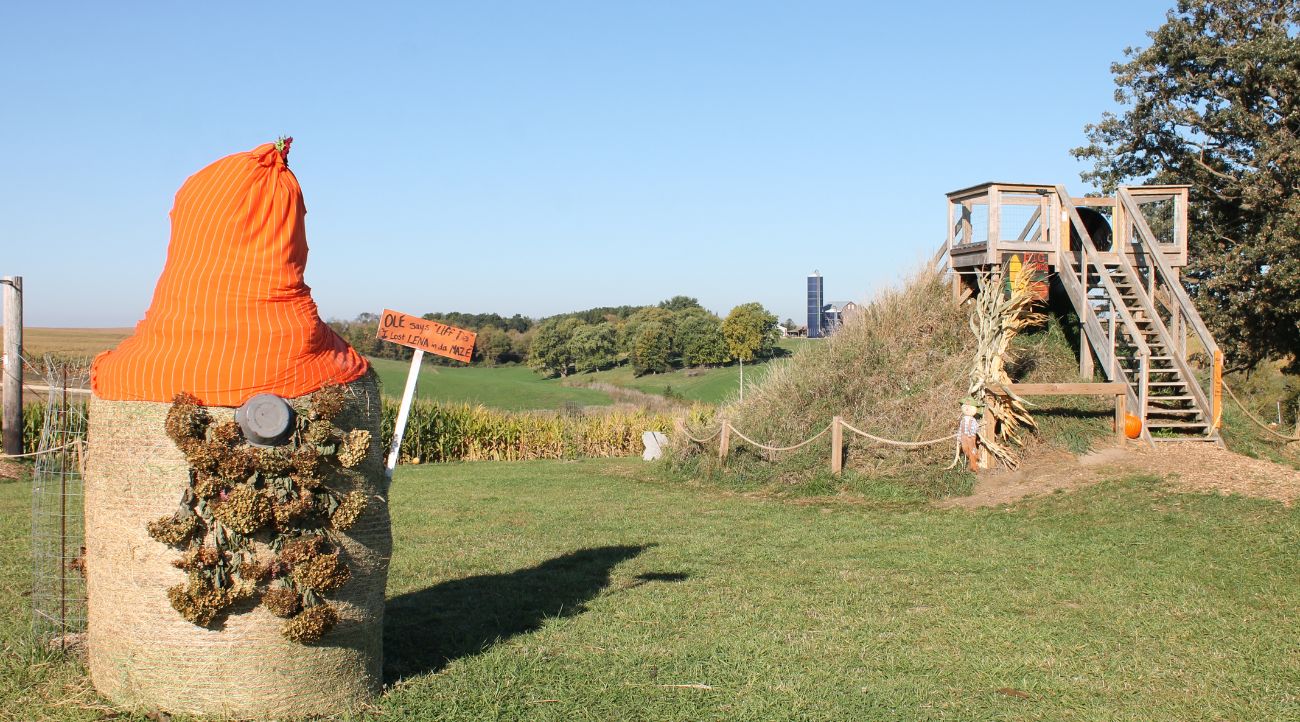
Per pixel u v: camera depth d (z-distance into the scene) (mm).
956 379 16312
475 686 5941
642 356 61531
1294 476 12461
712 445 18156
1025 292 15219
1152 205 26750
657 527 12477
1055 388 14914
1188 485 12570
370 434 5441
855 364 17406
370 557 5508
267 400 5035
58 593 7691
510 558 10383
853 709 5676
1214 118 24844
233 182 5191
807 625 7516
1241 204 23938
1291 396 29719
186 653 5070
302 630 5090
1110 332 16312
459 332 6227
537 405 43375
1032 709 5699
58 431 7793
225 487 5055
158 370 5043
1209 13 25094
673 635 7227
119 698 5266
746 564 9945
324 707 5289
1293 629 7266
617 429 28359
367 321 57656
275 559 5133
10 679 5820
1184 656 6676
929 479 14680
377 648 5688
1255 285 22719
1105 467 14008
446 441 25906
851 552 10539
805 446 16484
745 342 60812
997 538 11188
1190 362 24625
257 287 5180
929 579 9117
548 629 7340
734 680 6172
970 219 18656
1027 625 7473
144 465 5074
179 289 5141
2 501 14414
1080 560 9828
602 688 5965
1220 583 8688
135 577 5121
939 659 6637
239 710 5086
